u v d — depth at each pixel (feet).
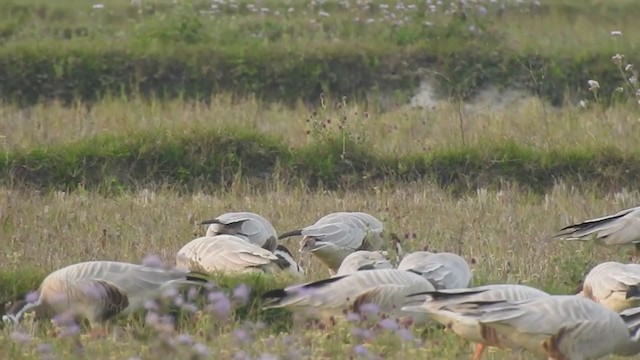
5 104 170.60
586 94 179.63
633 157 136.98
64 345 69.31
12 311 77.25
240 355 65.51
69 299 75.72
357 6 202.28
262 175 135.33
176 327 76.64
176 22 187.21
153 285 76.69
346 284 74.84
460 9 193.77
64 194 122.31
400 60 181.88
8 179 129.70
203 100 167.32
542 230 108.99
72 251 96.68
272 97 176.65
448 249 99.25
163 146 135.03
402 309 70.03
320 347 68.95
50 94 174.40
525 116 156.66
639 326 70.08
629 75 180.24
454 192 132.98
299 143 139.03
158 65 177.17
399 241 96.27
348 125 143.64
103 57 177.17
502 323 67.10
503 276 90.79
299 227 110.22
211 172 134.72
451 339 73.46
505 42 187.01
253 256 86.99
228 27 190.49
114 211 114.01
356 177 133.39
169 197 122.11
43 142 136.36
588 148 138.00
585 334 67.36
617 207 120.88
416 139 142.92
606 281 79.71
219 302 72.84
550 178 136.26
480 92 181.06
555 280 90.27
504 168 136.36
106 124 146.61
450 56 182.91
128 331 73.26
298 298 74.95
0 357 67.10
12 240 100.42
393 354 68.90
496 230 108.17
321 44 182.09
